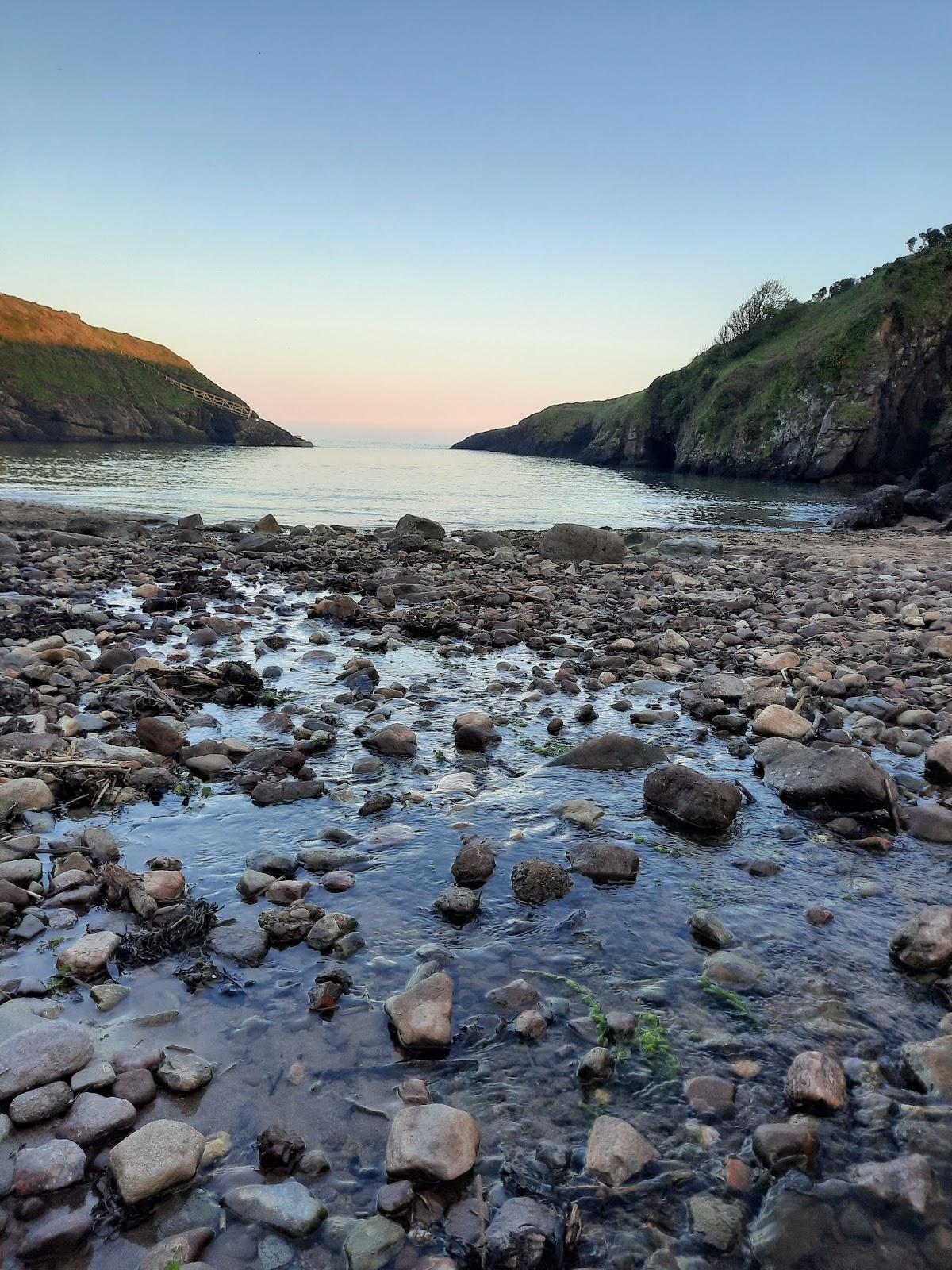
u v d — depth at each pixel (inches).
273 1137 98.3
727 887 168.9
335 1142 100.7
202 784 212.1
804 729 257.9
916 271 3585.1
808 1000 131.0
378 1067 114.1
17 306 6555.1
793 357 3826.3
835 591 578.6
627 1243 88.4
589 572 648.4
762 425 3695.9
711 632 426.9
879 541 1050.7
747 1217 91.6
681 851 184.9
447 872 171.2
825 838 192.7
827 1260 86.5
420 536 752.3
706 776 210.5
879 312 3494.1
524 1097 109.6
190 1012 123.8
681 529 1194.0
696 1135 103.6
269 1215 89.2
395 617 423.8
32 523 818.2
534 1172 96.8
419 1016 119.3
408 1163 94.7
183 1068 110.0
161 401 6791.3
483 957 141.0
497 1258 84.5
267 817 193.9
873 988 134.6
